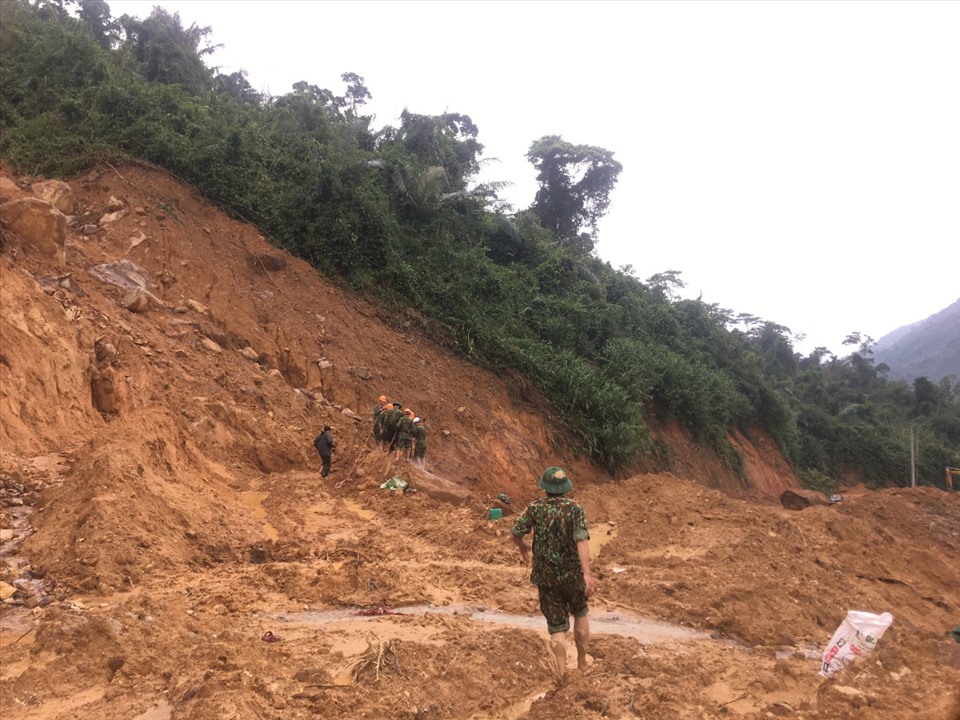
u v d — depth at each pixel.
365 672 5.12
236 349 18.53
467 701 5.00
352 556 9.09
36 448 10.85
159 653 5.28
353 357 20.72
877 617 5.77
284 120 27.22
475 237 31.09
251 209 22.23
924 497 15.92
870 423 60.44
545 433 23.92
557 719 4.51
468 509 12.98
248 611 6.87
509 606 7.79
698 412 33.00
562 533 5.23
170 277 18.94
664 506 12.58
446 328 24.31
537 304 29.81
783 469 40.97
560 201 47.62
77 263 17.03
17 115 21.94
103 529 7.81
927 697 5.02
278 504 11.75
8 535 7.99
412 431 16.05
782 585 9.47
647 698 4.84
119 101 22.52
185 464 11.86
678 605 8.50
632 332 34.66
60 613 5.96
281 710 4.44
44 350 12.55
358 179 24.78
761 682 5.60
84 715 4.40
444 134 34.47
